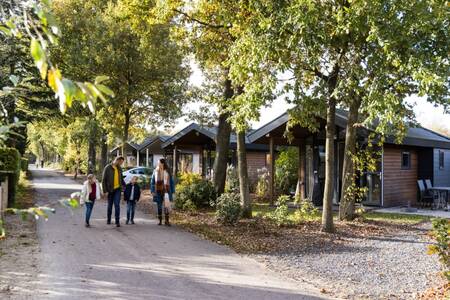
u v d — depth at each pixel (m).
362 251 9.42
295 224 12.64
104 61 23.45
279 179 22.52
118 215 11.80
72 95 1.40
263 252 9.09
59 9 24.59
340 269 7.84
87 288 6.16
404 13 8.84
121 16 15.80
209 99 14.41
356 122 13.26
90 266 7.40
